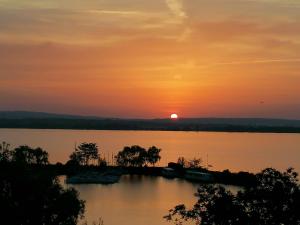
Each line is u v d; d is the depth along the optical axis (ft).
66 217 242.58
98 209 516.32
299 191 171.63
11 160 257.75
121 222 447.42
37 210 236.84
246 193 175.73
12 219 229.25
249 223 169.48
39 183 241.55
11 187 238.27
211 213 174.60
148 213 492.95
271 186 175.42
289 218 167.84
